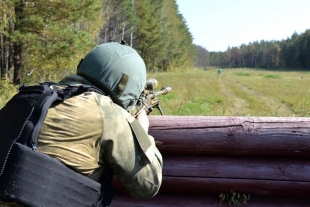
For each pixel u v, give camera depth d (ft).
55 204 4.57
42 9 49.60
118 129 4.97
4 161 4.47
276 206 8.14
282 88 89.86
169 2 219.20
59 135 4.70
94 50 5.60
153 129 8.27
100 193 5.02
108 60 5.40
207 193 8.39
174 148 8.29
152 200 8.45
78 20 53.67
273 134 7.94
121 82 5.35
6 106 5.02
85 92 5.05
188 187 8.35
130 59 5.50
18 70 56.34
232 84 109.70
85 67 5.47
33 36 48.49
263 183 8.10
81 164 4.74
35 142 4.58
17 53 55.47
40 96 4.78
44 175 4.50
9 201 4.43
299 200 8.21
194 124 8.19
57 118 4.75
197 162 8.30
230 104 41.55
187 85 98.02
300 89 83.71
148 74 162.30
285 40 413.80
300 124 7.90
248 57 474.90
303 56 339.98
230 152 8.20
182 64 260.83
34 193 4.43
